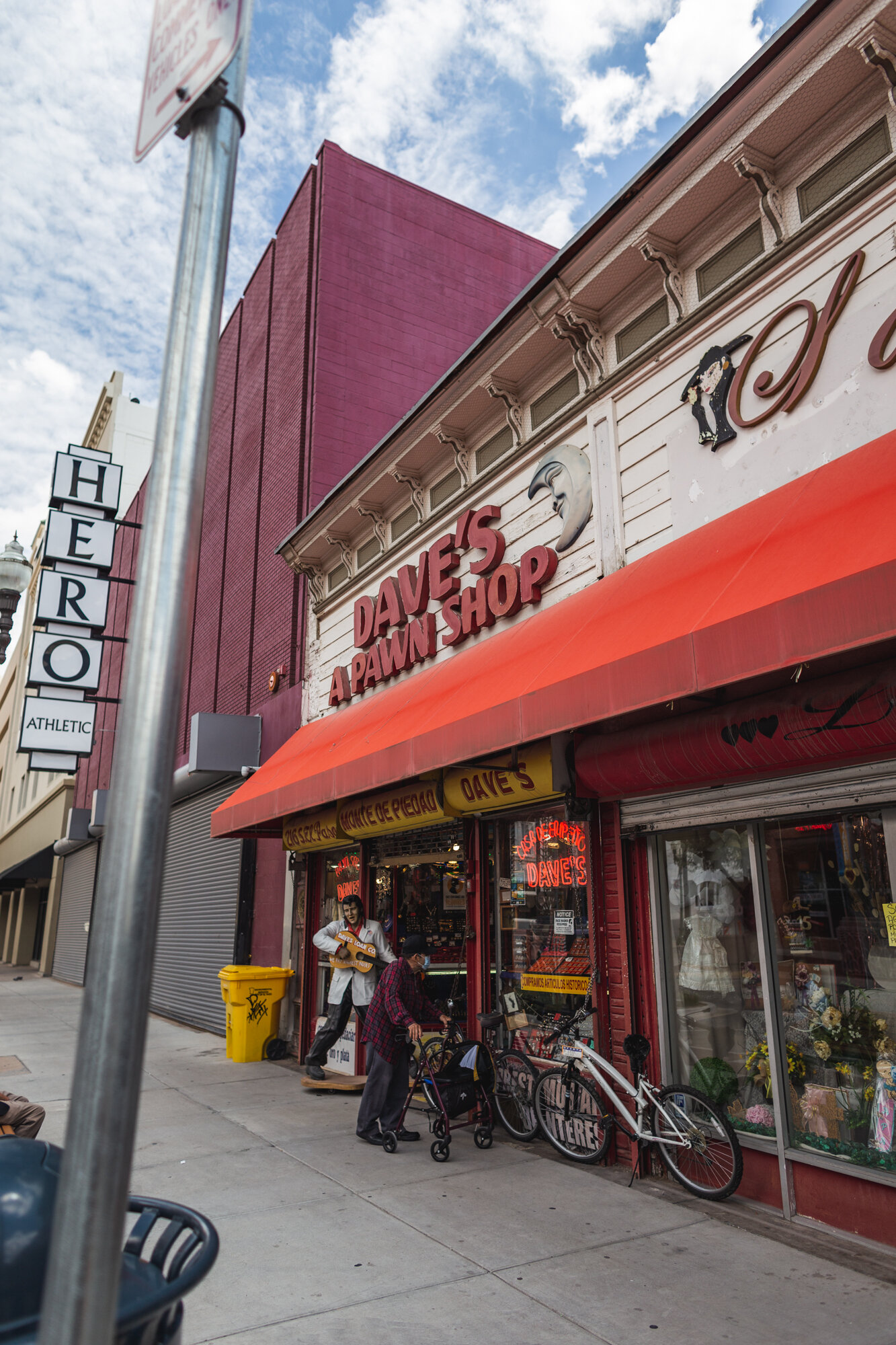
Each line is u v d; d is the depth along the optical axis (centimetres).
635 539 657
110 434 2727
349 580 1110
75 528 1445
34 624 1448
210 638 1658
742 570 458
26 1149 207
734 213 610
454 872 894
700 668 434
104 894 136
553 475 755
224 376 1797
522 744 678
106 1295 121
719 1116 522
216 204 170
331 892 1066
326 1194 547
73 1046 1180
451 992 864
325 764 861
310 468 1255
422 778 810
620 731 591
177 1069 1016
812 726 452
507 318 764
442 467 945
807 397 532
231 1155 640
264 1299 399
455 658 820
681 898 608
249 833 1141
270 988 1095
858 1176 463
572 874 684
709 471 597
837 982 500
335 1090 877
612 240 670
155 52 187
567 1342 357
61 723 1411
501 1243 464
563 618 647
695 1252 448
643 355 664
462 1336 363
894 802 468
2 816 4344
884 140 515
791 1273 421
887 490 408
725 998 570
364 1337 363
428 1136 703
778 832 541
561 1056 640
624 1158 604
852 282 511
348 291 1341
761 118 550
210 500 1784
